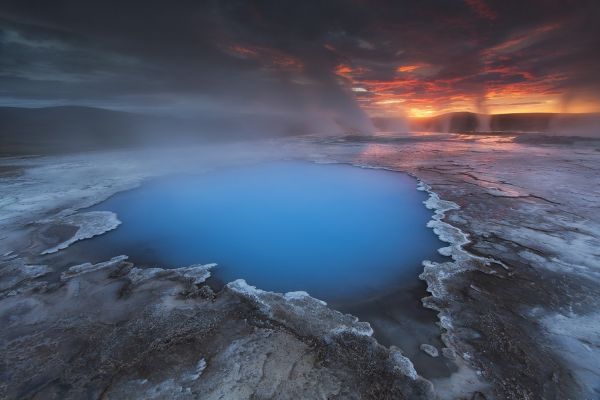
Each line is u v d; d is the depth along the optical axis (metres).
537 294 4.88
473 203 9.08
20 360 3.76
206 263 6.30
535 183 10.83
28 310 4.73
